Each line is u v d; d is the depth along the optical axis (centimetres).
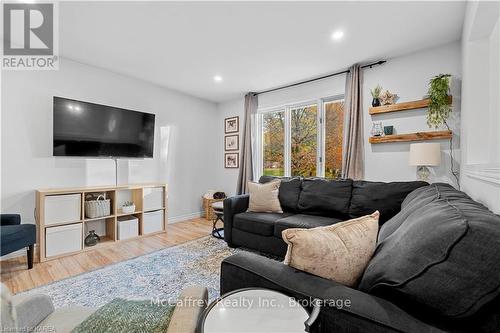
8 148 257
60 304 172
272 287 87
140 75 354
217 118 503
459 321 63
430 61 271
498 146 163
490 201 122
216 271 226
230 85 397
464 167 210
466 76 195
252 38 251
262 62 309
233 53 285
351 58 297
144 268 232
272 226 256
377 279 77
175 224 409
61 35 245
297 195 297
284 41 257
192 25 228
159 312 91
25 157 268
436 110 252
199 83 389
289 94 400
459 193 132
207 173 484
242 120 465
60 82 293
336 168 358
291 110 407
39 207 251
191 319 76
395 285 71
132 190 355
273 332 67
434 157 239
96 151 308
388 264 77
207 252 276
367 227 101
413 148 251
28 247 228
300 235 91
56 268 232
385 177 301
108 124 320
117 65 319
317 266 88
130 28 233
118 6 200
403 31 237
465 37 202
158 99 398
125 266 237
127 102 357
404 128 288
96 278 211
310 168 385
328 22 222
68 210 268
